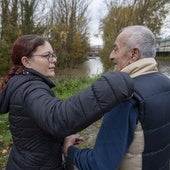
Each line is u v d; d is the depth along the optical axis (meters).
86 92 1.79
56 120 1.79
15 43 2.32
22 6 22.98
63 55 19.94
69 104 1.79
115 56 2.22
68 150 2.23
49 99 1.90
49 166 2.21
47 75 2.28
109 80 1.77
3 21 23.17
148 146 2.06
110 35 21.95
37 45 2.24
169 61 40.91
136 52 2.13
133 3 25.25
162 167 2.24
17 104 2.12
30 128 2.13
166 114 2.17
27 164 2.19
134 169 2.04
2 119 7.19
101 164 1.98
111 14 24.47
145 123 2.01
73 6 32.78
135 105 1.97
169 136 2.27
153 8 30.42
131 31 2.14
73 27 30.88
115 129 1.96
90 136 6.77
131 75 2.13
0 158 5.48
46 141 2.17
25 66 2.26
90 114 1.75
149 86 2.08
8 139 6.33
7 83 2.26
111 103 1.75
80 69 29.00
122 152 1.93
